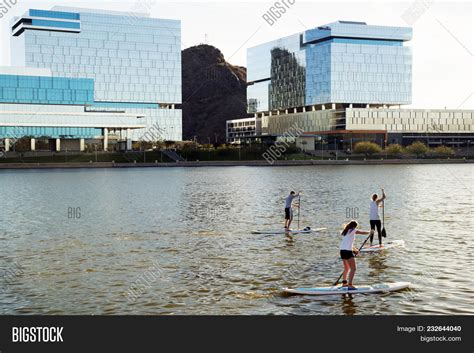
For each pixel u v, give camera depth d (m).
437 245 30.22
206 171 129.12
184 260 27.00
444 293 21.03
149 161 165.12
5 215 46.16
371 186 75.44
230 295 21.14
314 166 153.75
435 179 90.25
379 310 19.44
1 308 19.97
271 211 47.19
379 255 27.69
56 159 160.75
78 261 27.05
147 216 44.47
